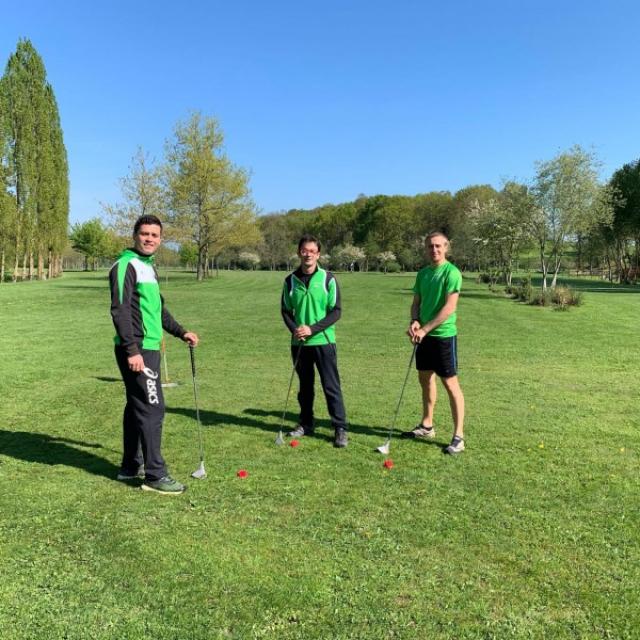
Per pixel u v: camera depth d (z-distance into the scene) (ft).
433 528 12.12
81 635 8.63
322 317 18.10
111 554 10.92
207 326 52.70
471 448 17.63
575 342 43.73
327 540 11.57
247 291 108.88
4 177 140.15
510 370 31.96
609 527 12.26
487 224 117.08
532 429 19.85
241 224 156.15
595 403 23.95
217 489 14.14
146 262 14.30
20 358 34.60
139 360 13.58
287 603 9.46
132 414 14.11
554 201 98.99
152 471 13.91
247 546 11.28
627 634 8.79
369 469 15.69
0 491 13.83
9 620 8.93
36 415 21.35
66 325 52.70
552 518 12.66
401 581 10.12
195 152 146.72
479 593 9.79
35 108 153.89
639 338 46.21
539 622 9.05
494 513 12.89
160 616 9.09
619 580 10.25
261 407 22.91
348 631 8.78
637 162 161.68
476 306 77.30
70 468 15.60
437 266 17.88
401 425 20.35
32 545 11.23
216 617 9.07
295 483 14.58
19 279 160.04
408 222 292.20
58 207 172.55
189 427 19.76
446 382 17.35
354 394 25.44
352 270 300.61
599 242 190.29
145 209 129.49
